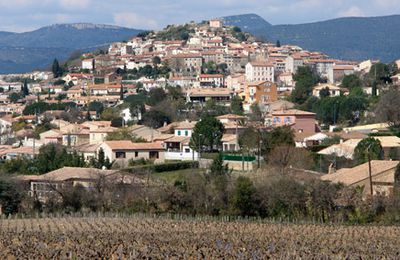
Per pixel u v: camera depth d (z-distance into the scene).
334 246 80.75
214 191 114.31
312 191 110.12
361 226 99.50
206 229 96.00
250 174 131.88
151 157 174.25
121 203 116.62
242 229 95.88
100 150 161.12
